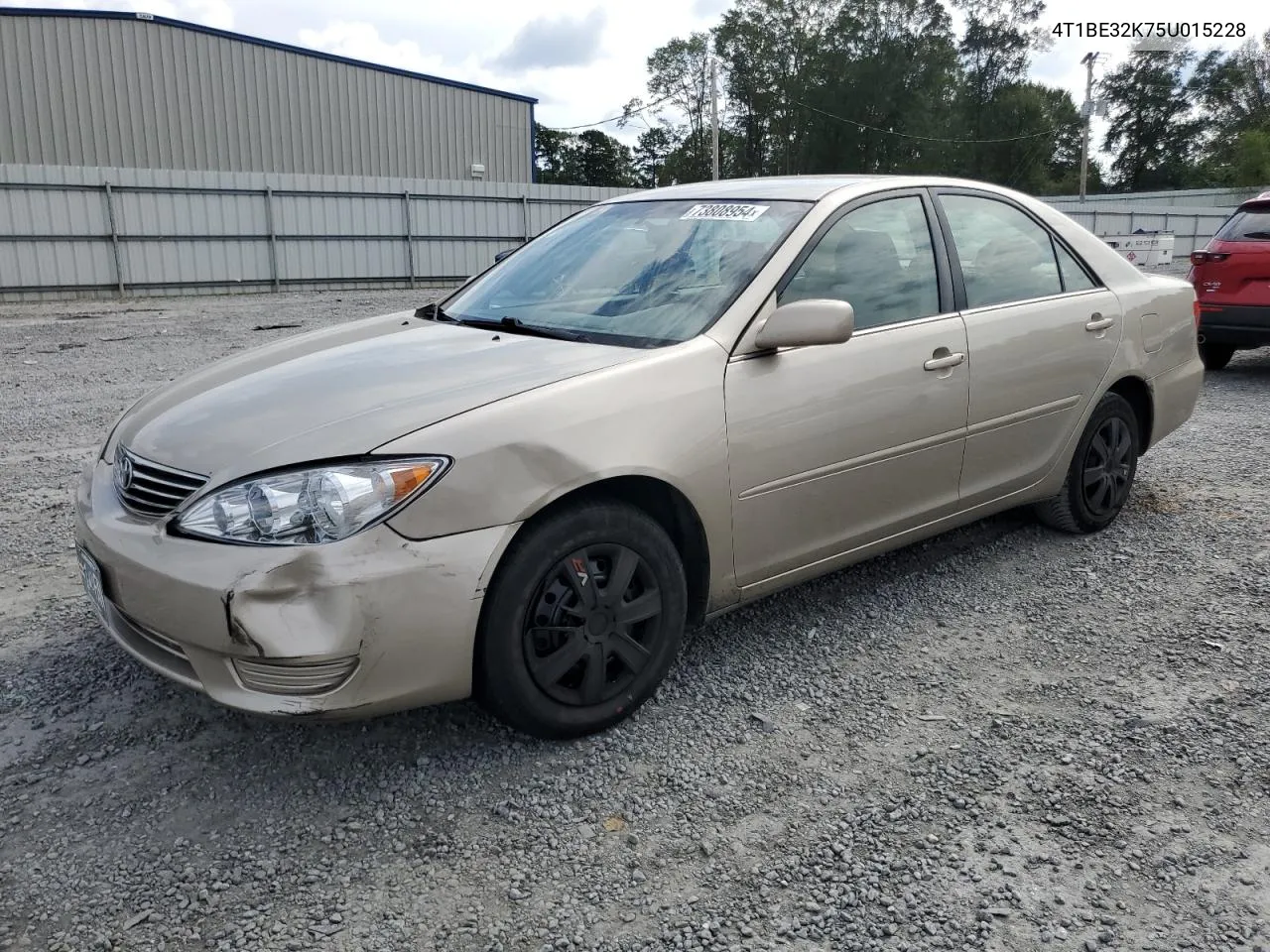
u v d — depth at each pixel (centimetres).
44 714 309
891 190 382
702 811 265
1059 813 263
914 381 359
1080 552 452
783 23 6700
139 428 304
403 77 3278
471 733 301
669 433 293
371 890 235
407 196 2523
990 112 6844
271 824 258
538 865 244
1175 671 341
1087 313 436
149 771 280
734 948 216
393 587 248
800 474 328
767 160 7112
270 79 3045
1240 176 6319
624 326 328
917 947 216
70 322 1589
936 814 263
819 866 243
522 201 2728
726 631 374
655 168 7919
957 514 397
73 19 2748
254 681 251
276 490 249
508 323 346
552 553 275
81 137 2808
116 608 276
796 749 294
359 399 280
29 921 223
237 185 2278
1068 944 217
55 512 518
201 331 1445
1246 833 254
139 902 229
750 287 326
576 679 292
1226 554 450
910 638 368
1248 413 763
